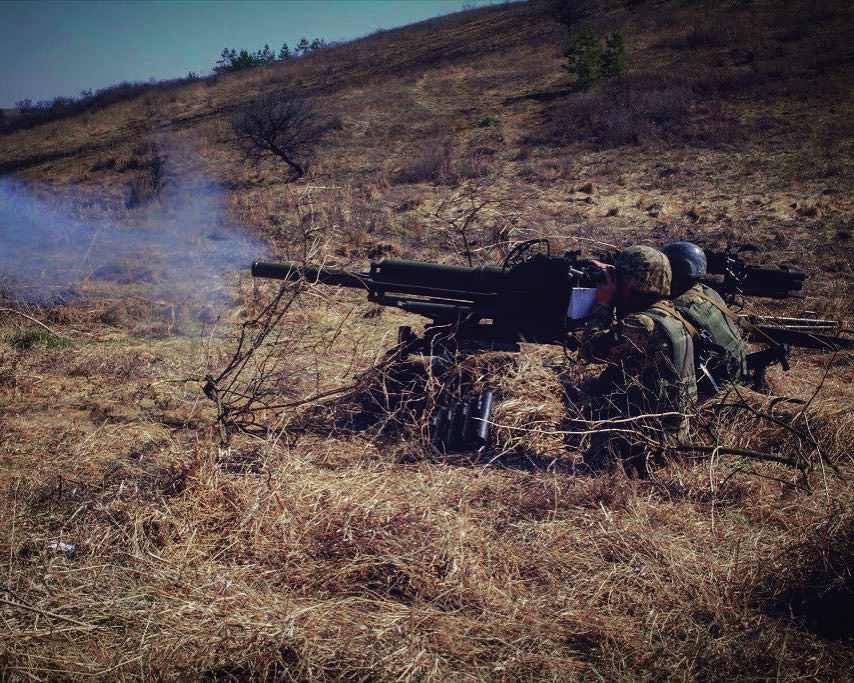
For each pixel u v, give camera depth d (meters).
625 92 24.33
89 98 49.69
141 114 39.41
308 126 24.31
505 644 2.98
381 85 34.69
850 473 4.35
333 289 9.02
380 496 3.94
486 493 4.25
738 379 5.13
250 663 2.85
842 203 12.56
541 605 3.26
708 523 3.88
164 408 5.82
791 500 4.07
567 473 4.61
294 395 5.91
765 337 5.30
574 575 3.47
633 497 4.07
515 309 5.36
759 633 3.08
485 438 4.89
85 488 4.31
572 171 16.91
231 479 4.11
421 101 29.75
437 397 5.38
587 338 4.70
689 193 14.07
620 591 3.34
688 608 3.22
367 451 4.80
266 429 5.04
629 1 40.28
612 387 4.77
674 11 35.94
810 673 2.86
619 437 4.54
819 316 7.54
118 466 4.65
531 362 5.98
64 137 36.78
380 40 50.59
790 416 4.89
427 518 3.72
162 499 3.88
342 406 5.54
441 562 3.44
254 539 3.63
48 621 3.06
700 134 18.72
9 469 4.66
